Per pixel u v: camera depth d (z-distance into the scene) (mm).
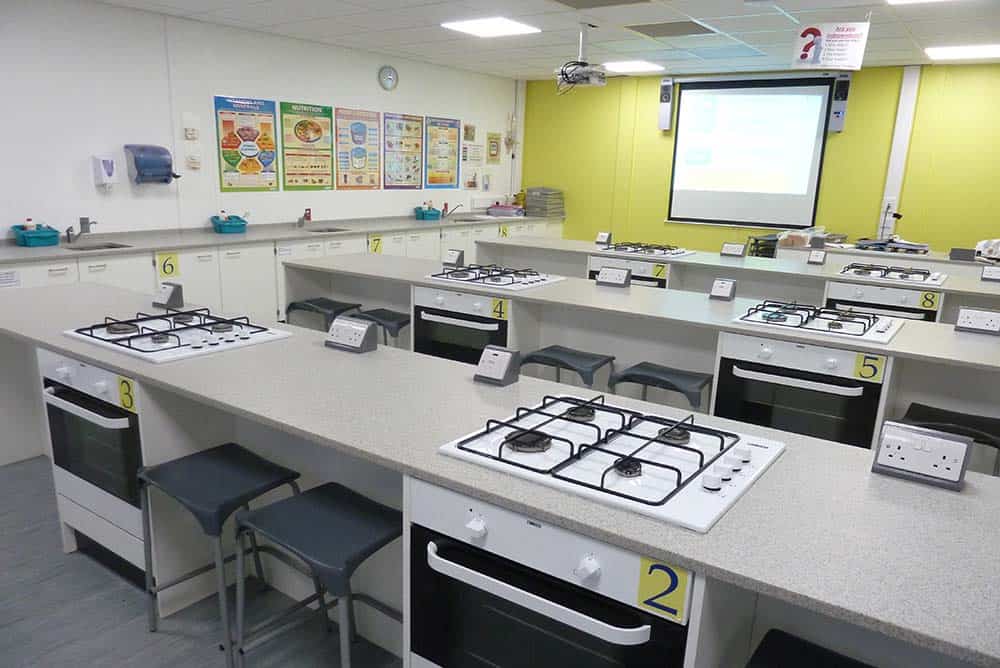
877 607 1008
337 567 1567
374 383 2053
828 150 6949
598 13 4809
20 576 2531
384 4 4684
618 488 1338
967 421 2561
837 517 1286
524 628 1399
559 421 1724
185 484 1959
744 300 3598
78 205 4832
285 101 6039
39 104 4539
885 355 2586
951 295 4254
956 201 6441
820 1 4262
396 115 7102
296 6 4773
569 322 3846
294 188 6277
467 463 1473
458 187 8047
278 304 5504
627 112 8008
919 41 5297
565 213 8695
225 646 2020
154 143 5191
